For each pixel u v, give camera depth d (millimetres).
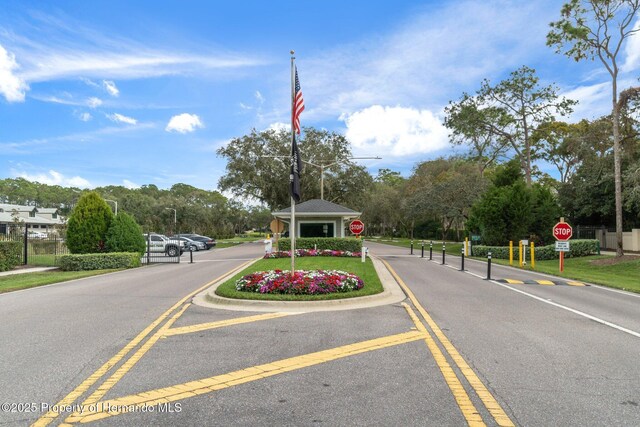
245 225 133000
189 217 91625
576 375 5719
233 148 55031
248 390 5141
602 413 4566
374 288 12453
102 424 4297
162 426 4238
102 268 22312
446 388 5223
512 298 12203
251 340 7383
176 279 17016
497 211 32062
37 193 116812
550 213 32594
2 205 75688
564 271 21031
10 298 12352
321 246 29562
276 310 10125
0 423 4309
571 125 46781
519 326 8602
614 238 36188
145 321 8984
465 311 10125
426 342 7297
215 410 4594
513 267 23031
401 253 35531
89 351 6789
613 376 5688
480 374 5730
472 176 47219
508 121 45000
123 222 24234
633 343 7348
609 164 36438
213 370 5855
